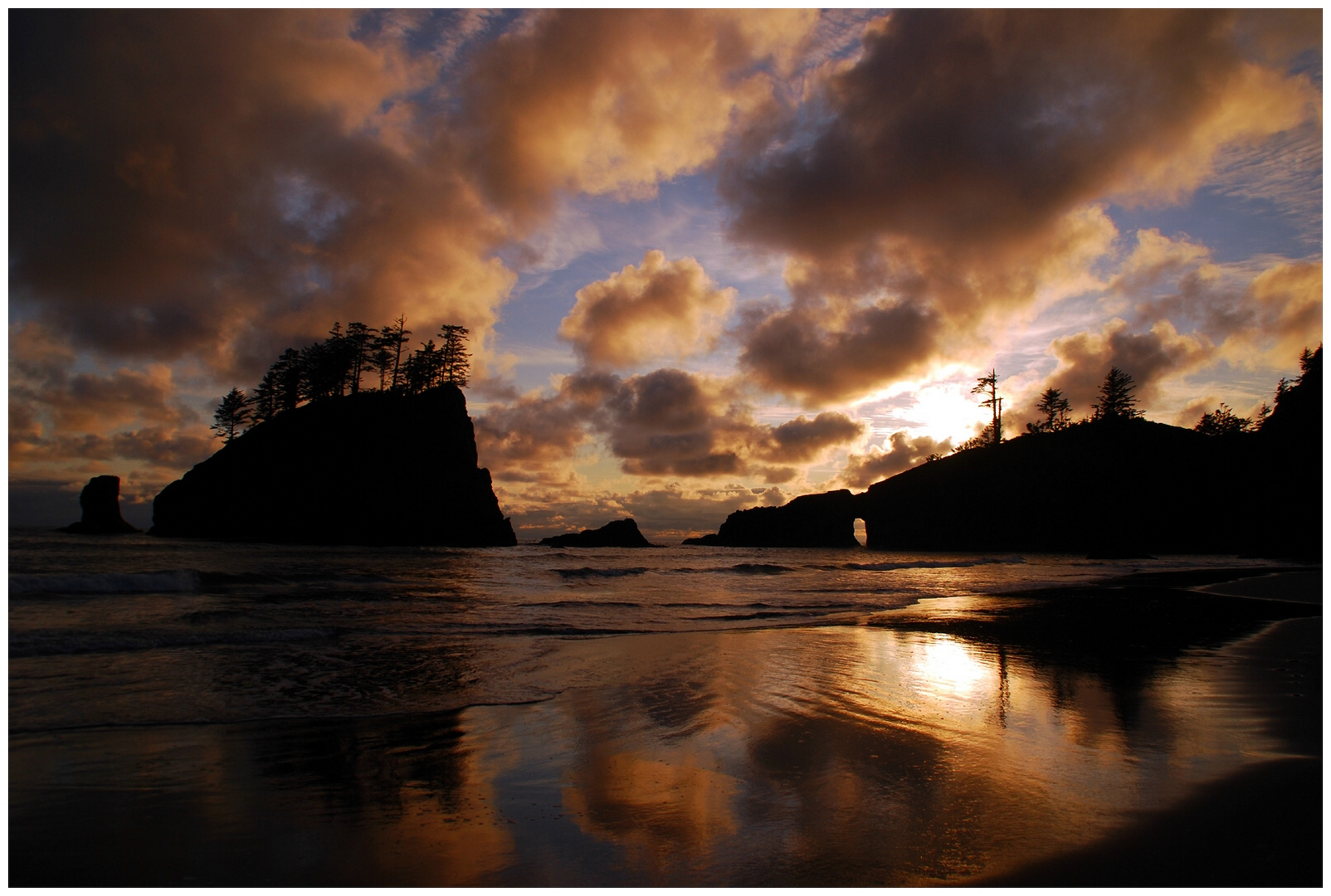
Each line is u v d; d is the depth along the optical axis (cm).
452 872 353
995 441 8556
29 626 1102
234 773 491
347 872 351
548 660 959
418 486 6103
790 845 383
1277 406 6147
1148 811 422
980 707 702
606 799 454
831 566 3934
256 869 352
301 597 1725
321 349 6894
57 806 421
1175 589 2344
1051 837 386
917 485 8419
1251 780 476
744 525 9562
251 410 7119
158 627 1128
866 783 479
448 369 7225
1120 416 8462
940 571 3719
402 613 1465
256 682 774
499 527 6550
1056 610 1688
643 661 960
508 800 453
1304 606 1789
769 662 960
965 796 450
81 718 607
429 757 541
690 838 392
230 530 5784
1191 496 6506
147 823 402
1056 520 7181
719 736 601
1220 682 820
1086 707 700
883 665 938
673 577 2977
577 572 3028
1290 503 5031
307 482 5950
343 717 649
